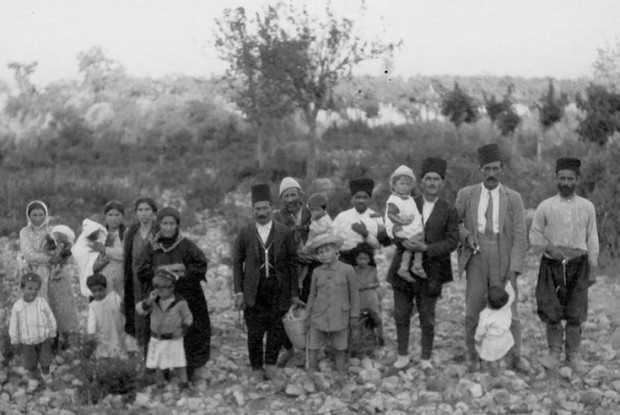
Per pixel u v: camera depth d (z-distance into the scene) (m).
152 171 20.91
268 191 7.99
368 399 7.37
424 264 7.95
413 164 18.56
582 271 7.86
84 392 7.67
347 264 8.04
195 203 17.50
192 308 7.98
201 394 7.76
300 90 19.69
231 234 15.20
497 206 7.98
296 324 8.07
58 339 8.74
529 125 26.36
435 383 7.64
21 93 32.97
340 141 24.16
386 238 8.54
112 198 17.64
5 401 7.59
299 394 7.64
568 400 7.25
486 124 26.30
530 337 9.23
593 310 10.24
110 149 25.55
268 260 7.94
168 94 32.22
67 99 32.69
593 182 14.14
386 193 16.67
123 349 8.44
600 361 8.29
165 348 7.73
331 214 15.96
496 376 7.80
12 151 24.83
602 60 22.81
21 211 16.25
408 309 8.15
